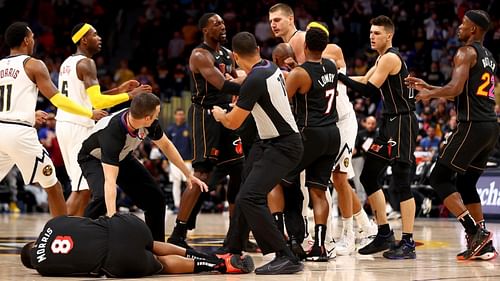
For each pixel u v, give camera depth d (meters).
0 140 10.54
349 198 11.96
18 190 26.03
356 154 22.92
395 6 34.59
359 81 12.05
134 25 38.34
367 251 11.82
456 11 33.72
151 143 27.44
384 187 22.14
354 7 35.19
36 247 8.86
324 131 10.25
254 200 9.25
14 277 8.79
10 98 10.58
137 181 10.47
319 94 10.27
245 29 36.19
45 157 10.85
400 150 11.48
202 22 11.55
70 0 38.44
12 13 37.53
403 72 11.48
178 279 8.68
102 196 10.36
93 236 8.70
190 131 12.05
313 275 9.17
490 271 9.68
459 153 11.00
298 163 9.70
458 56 10.91
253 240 13.88
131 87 12.23
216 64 11.65
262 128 9.46
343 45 34.50
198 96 11.82
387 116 11.68
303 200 12.16
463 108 11.00
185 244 11.86
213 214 25.12
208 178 12.06
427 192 22.62
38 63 10.64
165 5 38.06
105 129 9.58
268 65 9.43
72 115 12.51
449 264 10.50
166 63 34.56
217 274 9.21
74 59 12.49
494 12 33.31
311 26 11.32
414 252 11.31
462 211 11.12
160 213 10.64
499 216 19.77
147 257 8.75
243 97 9.17
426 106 26.77
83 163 10.72
